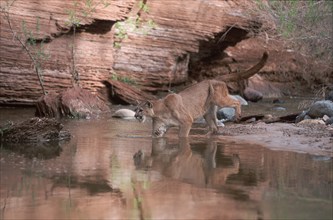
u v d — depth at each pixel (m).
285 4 20.53
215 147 10.00
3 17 15.66
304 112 13.61
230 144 10.33
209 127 11.80
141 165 8.42
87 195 6.72
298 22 19.23
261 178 7.56
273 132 11.48
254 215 6.01
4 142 10.41
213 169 8.13
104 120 14.28
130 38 18.80
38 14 16.14
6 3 15.64
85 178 7.52
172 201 6.50
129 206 6.28
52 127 10.76
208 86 11.70
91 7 16.86
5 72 15.88
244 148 9.87
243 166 8.33
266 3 20.89
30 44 16.05
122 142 10.62
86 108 15.17
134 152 9.52
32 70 16.22
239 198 6.62
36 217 5.96
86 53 17.45
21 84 16.12
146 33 19.05
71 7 16.61
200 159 8.90
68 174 7.73
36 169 8.02
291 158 8.91
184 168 8.23
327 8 18.77
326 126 11.98
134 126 13.04
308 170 8.02
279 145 10.13
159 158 9.00
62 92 15.28
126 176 7.68
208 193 6.80
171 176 7.70
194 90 11.55
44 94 15.70
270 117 14.13
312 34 19.61
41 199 6.56
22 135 10.50
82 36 17.33
